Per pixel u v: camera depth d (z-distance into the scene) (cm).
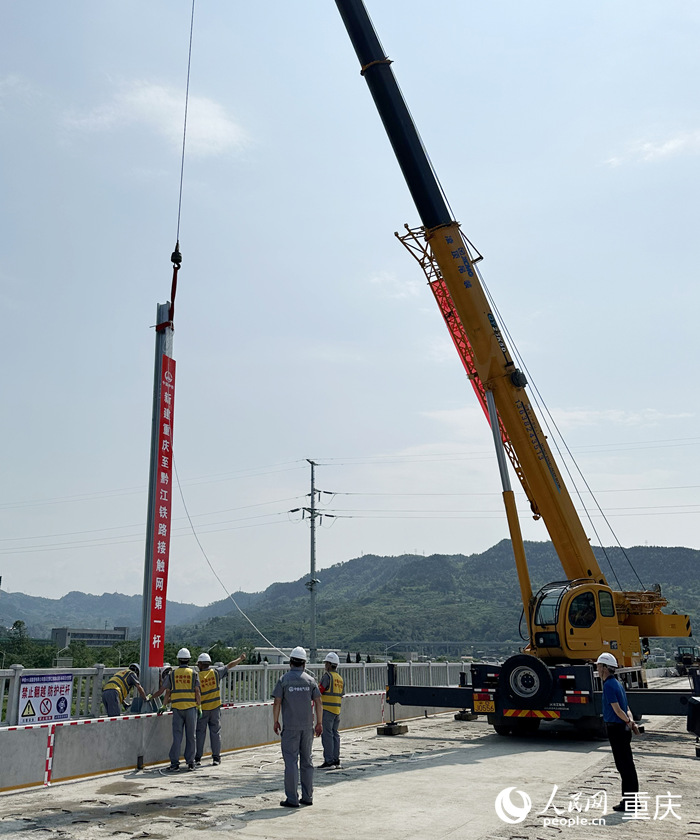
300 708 902
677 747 1473
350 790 991
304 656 934
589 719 1553
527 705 1524
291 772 885
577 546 1677
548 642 1603
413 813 844
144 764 1186
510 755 1348
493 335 1652
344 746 1497
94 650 6144
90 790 992
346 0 1648
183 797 941
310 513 4859
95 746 1105
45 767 1019
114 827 779
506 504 1614
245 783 1052
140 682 1330
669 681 4131
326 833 747
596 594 1634
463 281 1638
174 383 1493
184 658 1234
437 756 1337
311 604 4722
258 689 1655
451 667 2594
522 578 1631
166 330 1485
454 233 1650
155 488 1412
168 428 1461
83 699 1353
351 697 1853
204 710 1236
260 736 1483
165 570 1405
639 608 1806
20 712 1199
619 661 1645
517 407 1655
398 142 1633
